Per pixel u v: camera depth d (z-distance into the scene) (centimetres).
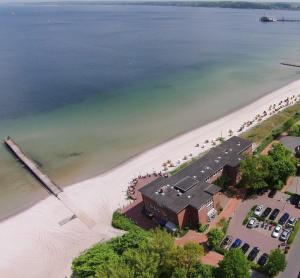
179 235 8238
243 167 9288
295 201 8888
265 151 11569
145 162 11888
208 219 8562
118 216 9275
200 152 12106
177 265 6681
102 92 19000
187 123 14562
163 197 8506
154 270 6462
